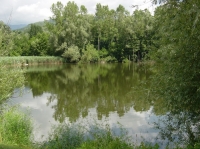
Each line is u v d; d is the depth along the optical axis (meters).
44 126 11.28
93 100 17.06
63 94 19.67
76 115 13.28
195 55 5.72
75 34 54.50
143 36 48.41
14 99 16.94
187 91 6.32
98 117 12.66
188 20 5.62
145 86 9.23
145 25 44.66
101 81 26.39
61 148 7.40
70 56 53.69
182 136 8.27
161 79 7.20
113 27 59.94
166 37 7.00
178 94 6.56
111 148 6.74
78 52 54.28
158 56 7.89
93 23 62.88
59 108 15.01
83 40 55.72
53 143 7.79
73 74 34.28
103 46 63.78
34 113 13.74
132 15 55.75
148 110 13.68
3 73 9.55
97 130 9.14
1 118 8.91
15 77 9.98
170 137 8.55
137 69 39.50
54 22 57.03
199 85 6.06
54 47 56.19
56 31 55.12
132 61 56.75
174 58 6.52
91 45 58.16
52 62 55.84
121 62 58.41
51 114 13.55
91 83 25.19
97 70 39.50
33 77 31.31
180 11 5.82
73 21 56.16
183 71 6.31
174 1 5.91
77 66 48.69
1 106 9.90
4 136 7.82
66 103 16.41
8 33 9.97
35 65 52.16
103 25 61.47
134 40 52.03
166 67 7.13
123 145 7.00
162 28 6.85
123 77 29.17
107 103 15.93
